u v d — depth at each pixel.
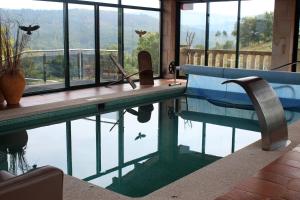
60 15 7.95
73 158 4.46
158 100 8.29
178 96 8.76
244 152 3.97
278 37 8.77
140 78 9.02
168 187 3.11
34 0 7.38
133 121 6.38
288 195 2.45
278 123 4.13
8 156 4.52
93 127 5.93
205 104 7.90
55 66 8.15
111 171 4.04
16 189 1.50
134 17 9.75
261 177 2.75
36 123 5.97
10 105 6.32
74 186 3.22
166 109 7.39
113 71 9.32
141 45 10.11
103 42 8.98
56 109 6.15
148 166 4.21
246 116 6.80
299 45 8.77
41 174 1.61
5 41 6.43
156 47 10.71
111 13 9.08
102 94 7.50
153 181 3.77
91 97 7.09
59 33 8.02
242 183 2.66
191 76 8.63
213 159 4.45
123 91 7.93
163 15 10.63
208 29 10.19
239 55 9.82
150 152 4.73
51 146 4.91
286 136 4.27
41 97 7.18
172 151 4.76
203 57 10.44
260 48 9.45
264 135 3.99
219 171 3.44
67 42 8.06
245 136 5.46
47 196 1.63
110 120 6.41
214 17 10.02
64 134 5.49
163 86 8.78
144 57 8.98
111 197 3.00
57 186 1.67
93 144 5.05
